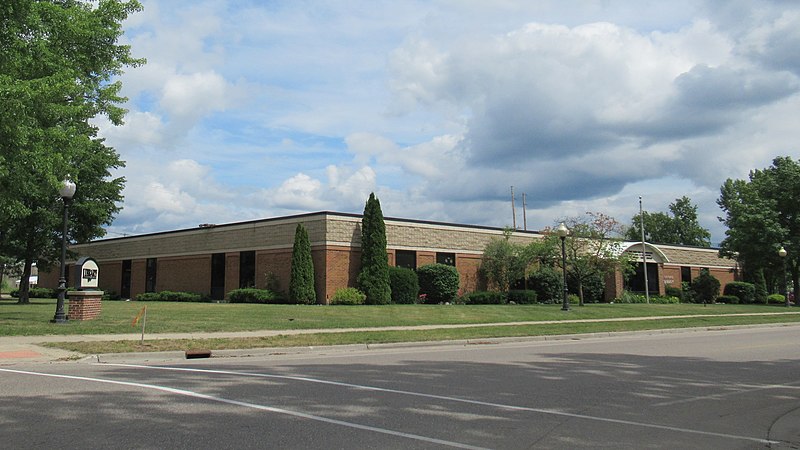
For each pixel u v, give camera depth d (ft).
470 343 59.88
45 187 68.85
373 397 28.76
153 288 145.07
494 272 130.72
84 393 28.78
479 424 23.65
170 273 140.15
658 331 76.79
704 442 21.99
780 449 21.53
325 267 109.19
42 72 61.16
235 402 26.94
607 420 24.98
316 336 56.90
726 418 26.08
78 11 68.69
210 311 83.76
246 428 22.25
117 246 156.46
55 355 43.06
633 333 73.72
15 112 54.34
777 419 26.11
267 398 28.02
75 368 38.37
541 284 131.34
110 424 22.57
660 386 33.65
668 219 291.58
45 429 21.71
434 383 33.37
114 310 84.94
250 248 122.11
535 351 52.31
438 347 56.13
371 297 108.17
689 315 100.17
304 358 45.91
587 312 97.86
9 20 58.80
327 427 22.63
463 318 81.87
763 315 104.06
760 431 23.95
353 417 24.40
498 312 92.63
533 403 28.17
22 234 110.32
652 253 161.38
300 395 28.94
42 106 59.36
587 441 21.57
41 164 60.49
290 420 23.63
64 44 67.67
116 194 119.14
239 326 63.87
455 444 20.67
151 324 63.21
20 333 53.98
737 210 170.30
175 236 139.95
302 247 108.58
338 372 37.24
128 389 29.94
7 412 24.47
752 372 39.68
